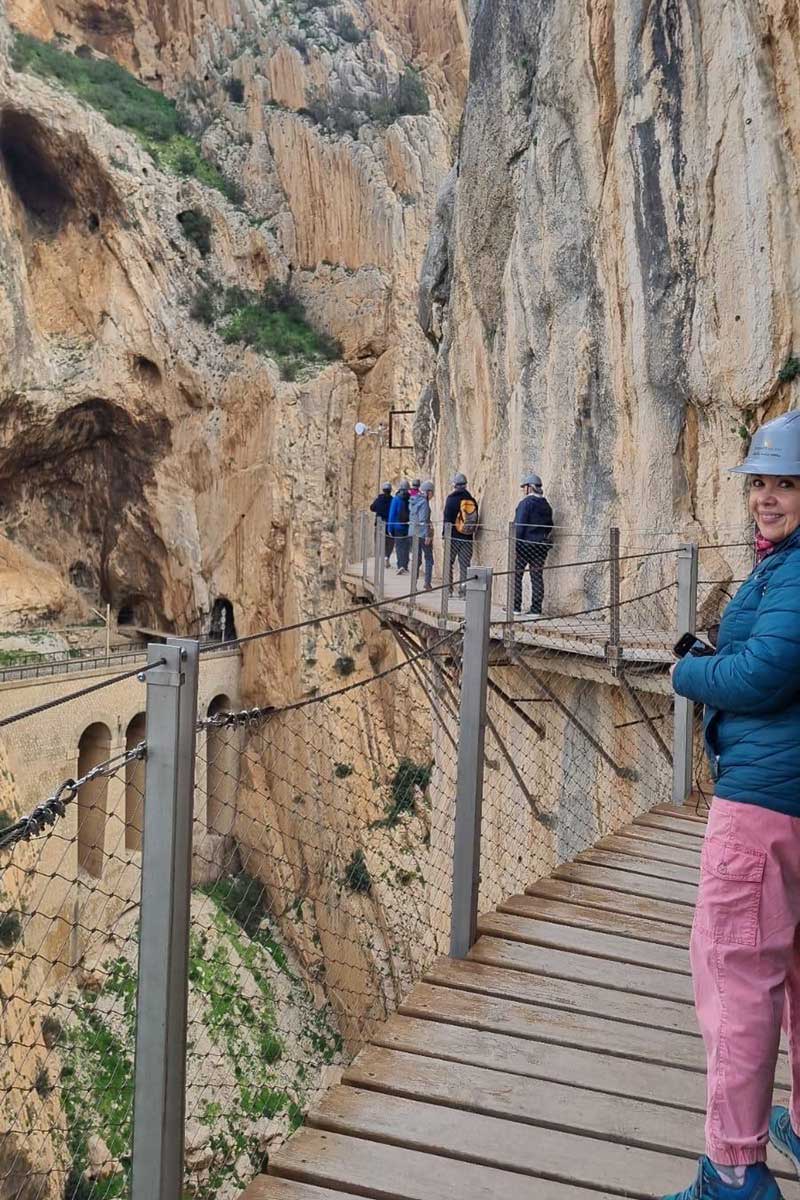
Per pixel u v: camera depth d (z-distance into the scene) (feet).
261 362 123.65
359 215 128.16
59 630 124.16
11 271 114.52
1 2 121.19
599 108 45.42
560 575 47.78
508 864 45.57
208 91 143.74
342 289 128.88
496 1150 11.19
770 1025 8.89
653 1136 11.50
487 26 59.67
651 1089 12.47
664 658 32.04
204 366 126.82
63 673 97.09
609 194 44.60
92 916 72.64
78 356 124.26
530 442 52.70
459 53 148.56
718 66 37.27
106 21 150.30
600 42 44.70
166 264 126.93
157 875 9.61
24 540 131.03
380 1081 12.48
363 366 127.44
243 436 124.47
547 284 50.11
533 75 54.08
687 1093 12.41
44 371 118.93
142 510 131.34
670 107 40.06
